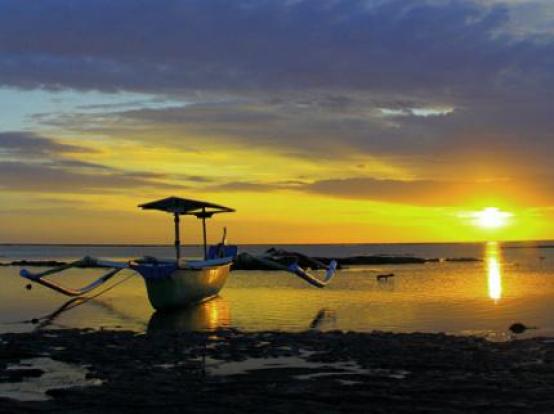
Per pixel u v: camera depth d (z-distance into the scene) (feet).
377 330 72.18
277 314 88.69
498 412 35.76
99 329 74.13
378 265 264.11
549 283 148.66
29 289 135.64
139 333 68.64
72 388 42.09
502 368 47.75
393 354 53.88
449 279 165.27
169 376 45.96
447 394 39.78
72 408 37.09
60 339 63.87
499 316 84.28
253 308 96.32
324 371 47.52
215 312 91.76
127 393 40.47
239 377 45.32
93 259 101.50
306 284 146.51
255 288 134.92
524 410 36.04
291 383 43.24
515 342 59.52
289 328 74.28
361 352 55.01
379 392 40.40
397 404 37.65
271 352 55.67
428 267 244.42
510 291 125.08
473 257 395.14
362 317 84.43
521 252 575.38
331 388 41.57
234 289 132.57
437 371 47.06
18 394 41.68
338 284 147.23
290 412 36.06
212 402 38.29
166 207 102.22
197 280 97.91
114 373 47.19
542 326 73.92
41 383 44.70
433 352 54.60
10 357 54.60
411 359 51.65
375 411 36.14
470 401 38.06
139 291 130.00
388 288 134.31
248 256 113.39
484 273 195.11
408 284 146.82
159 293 91.91
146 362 51.67
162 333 67.92
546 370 46.91
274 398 39.22
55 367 50.24
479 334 67.67
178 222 103.35
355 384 42.75
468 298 110.22
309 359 52.47
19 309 98.07
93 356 54.34
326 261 273.95
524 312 88.63
